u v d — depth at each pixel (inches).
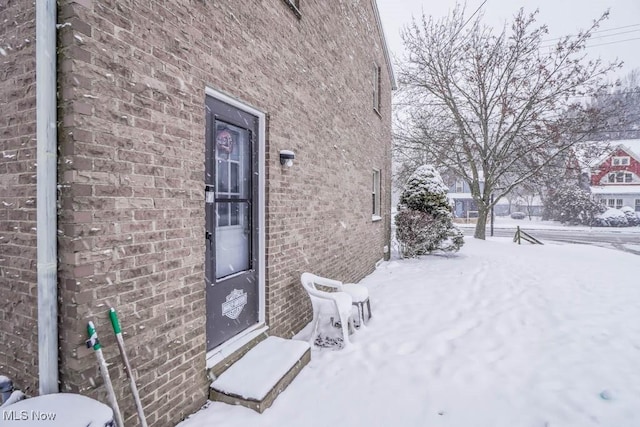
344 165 224.2
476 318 172.6
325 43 189.8
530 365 122.3
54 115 65.2
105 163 70.1
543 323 164.7
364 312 183.6
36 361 72.1
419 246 389.1
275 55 136.2
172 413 86.7
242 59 114.7
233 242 123.0
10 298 75.9
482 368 120.8
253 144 129.1
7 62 73.4
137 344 77.4
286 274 147.9
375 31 321.4
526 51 486.0
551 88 485.1
